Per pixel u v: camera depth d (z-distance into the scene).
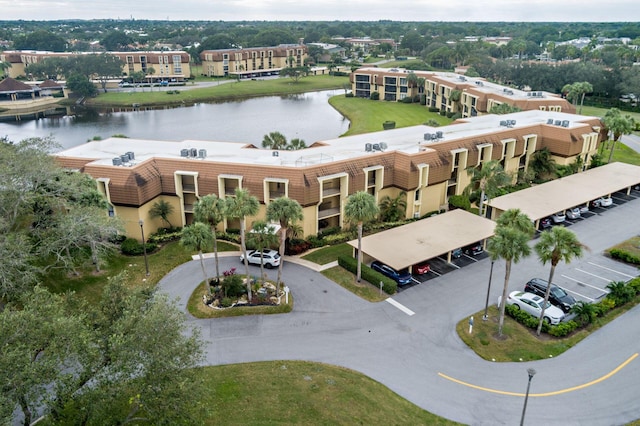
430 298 47.94
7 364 23.00
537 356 39.44
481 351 40.06
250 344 40.97
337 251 57.72
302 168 57.12
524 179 79.00
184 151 63.69
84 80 190.38
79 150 68.06
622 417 33.12
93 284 50.28
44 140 55.59
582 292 48.72
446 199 72.00
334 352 39.97
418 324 43.75
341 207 61.69
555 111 106.44
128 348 26.27
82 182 51.53
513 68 185.88
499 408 34.03
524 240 38.78
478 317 44.72
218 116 166.50
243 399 34.25
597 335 42.09
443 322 44.06
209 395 32.16
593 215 68.62
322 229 62.91
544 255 39.47
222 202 44.44
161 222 62.44
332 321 44.22
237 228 62.09
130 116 169.38
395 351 40.09
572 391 35.59
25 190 46.41
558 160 81.44
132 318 27.44
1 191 44.78
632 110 149.75
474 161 71.88
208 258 55.94
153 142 73.56
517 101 108.06
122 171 57.06
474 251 56.81
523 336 42.06
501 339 41.53
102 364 26.95
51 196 49.16
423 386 36.16
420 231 56.84
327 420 32.44
